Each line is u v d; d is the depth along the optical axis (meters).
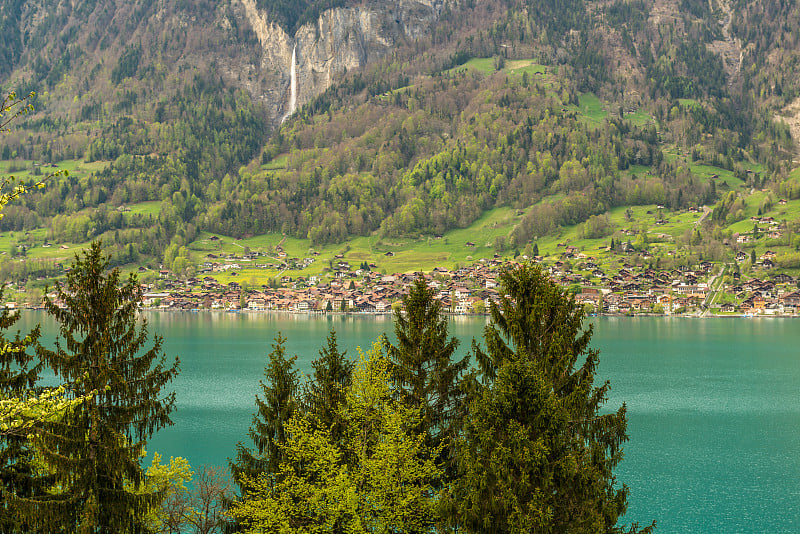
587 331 41.78
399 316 45.69
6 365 36.94
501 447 33.91
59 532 34.84
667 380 171.75
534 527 32.91
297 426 41.50
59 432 35.69
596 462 37.56
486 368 40.78
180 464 48.62
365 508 39.56
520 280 40.53
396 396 43.44
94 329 38.66
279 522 39.59
